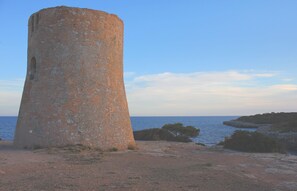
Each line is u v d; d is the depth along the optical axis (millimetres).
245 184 9992
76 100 16719
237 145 21844
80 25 17344
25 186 8469
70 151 15086
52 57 17078
